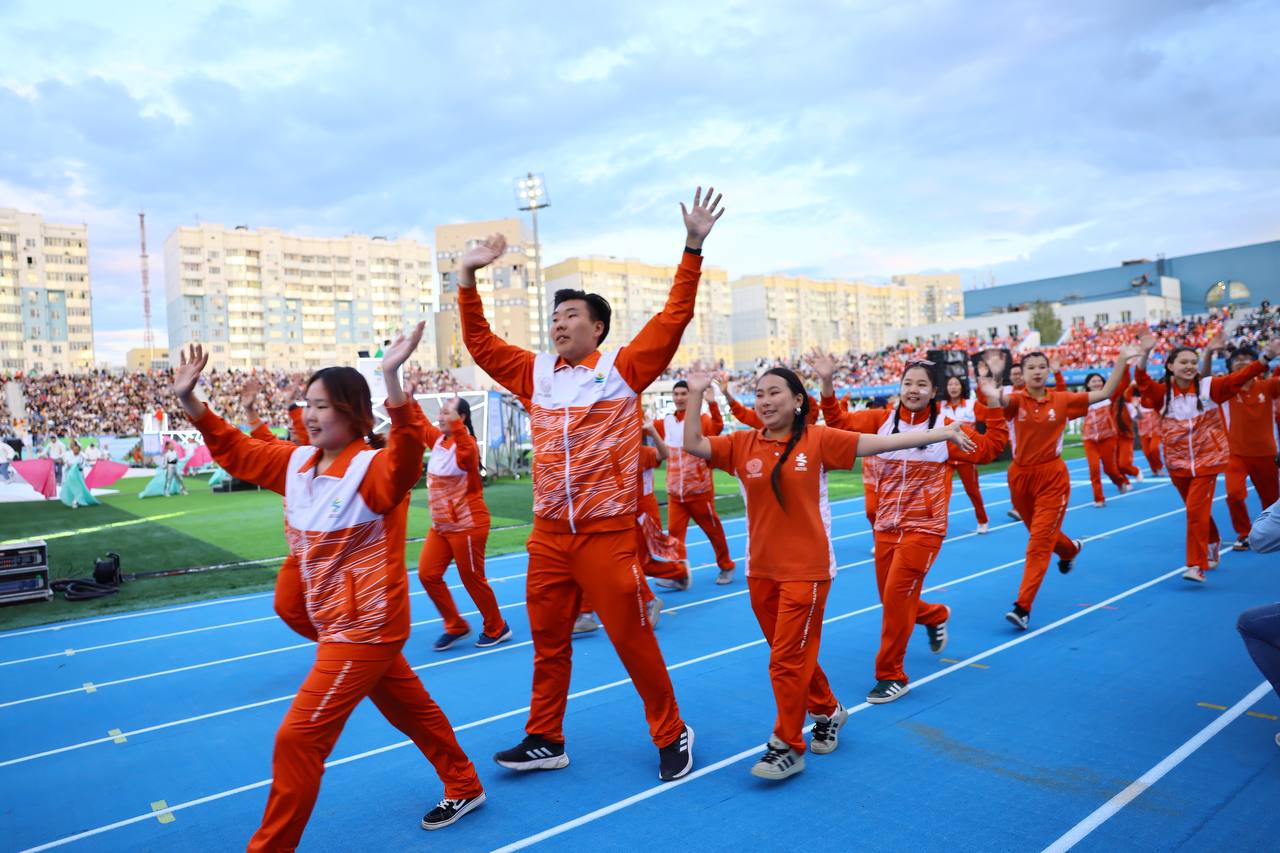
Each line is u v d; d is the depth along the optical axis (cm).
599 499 361
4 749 459
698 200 356
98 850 342
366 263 10450
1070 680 491
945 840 316
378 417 1661
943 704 460
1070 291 8500
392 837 338
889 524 486
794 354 11912
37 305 9112
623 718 463
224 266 9612
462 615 733
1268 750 383
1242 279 7606
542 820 347
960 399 661
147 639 699
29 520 1584
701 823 338
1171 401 717
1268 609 365
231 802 385
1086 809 335
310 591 299
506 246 379
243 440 311
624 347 366
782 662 374
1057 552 670
